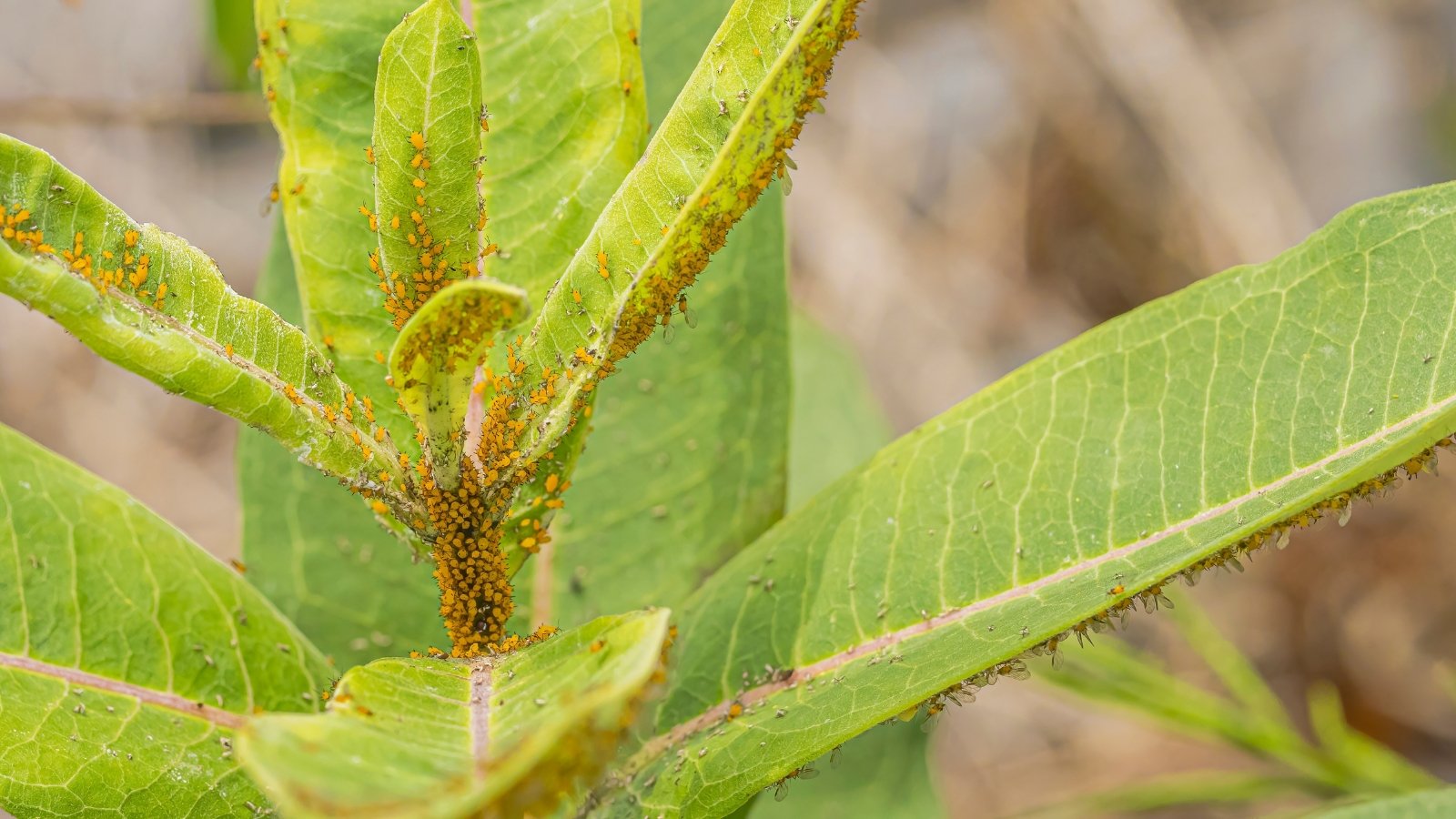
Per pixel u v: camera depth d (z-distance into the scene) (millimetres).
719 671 650
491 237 653
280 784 550
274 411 614
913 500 650
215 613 657
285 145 651
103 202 603
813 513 660
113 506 657
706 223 613
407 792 553
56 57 1799
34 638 645
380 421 643
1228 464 629
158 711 648
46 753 638
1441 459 1500
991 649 616
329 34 655
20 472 651
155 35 1809
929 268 1724
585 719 554
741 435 707
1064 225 1736
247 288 1757
